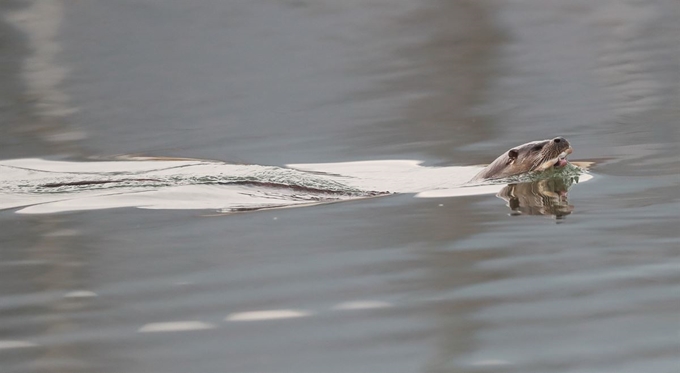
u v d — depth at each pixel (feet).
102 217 48.24
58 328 32.58
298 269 38.60
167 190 54.08
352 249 41.32
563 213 46.65
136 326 32.65
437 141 67.46
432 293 35.29
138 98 82.99
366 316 33.14
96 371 28.86
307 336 31.40
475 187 53.88
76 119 77.66
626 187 51.83
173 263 39.86
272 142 69.00
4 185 56.75
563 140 55.62
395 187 54.80
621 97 77.71
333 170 60.90
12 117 78.74
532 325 31.86
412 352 29.84
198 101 81.97
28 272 39.06
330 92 82.69
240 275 38.01
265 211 48.96
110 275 38.45
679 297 33.96
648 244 40.50
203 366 29.12
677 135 65.21
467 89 81.61
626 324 31.68
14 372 28.91
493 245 41.29
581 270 37.45
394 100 79.56
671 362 28.48
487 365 28.73
